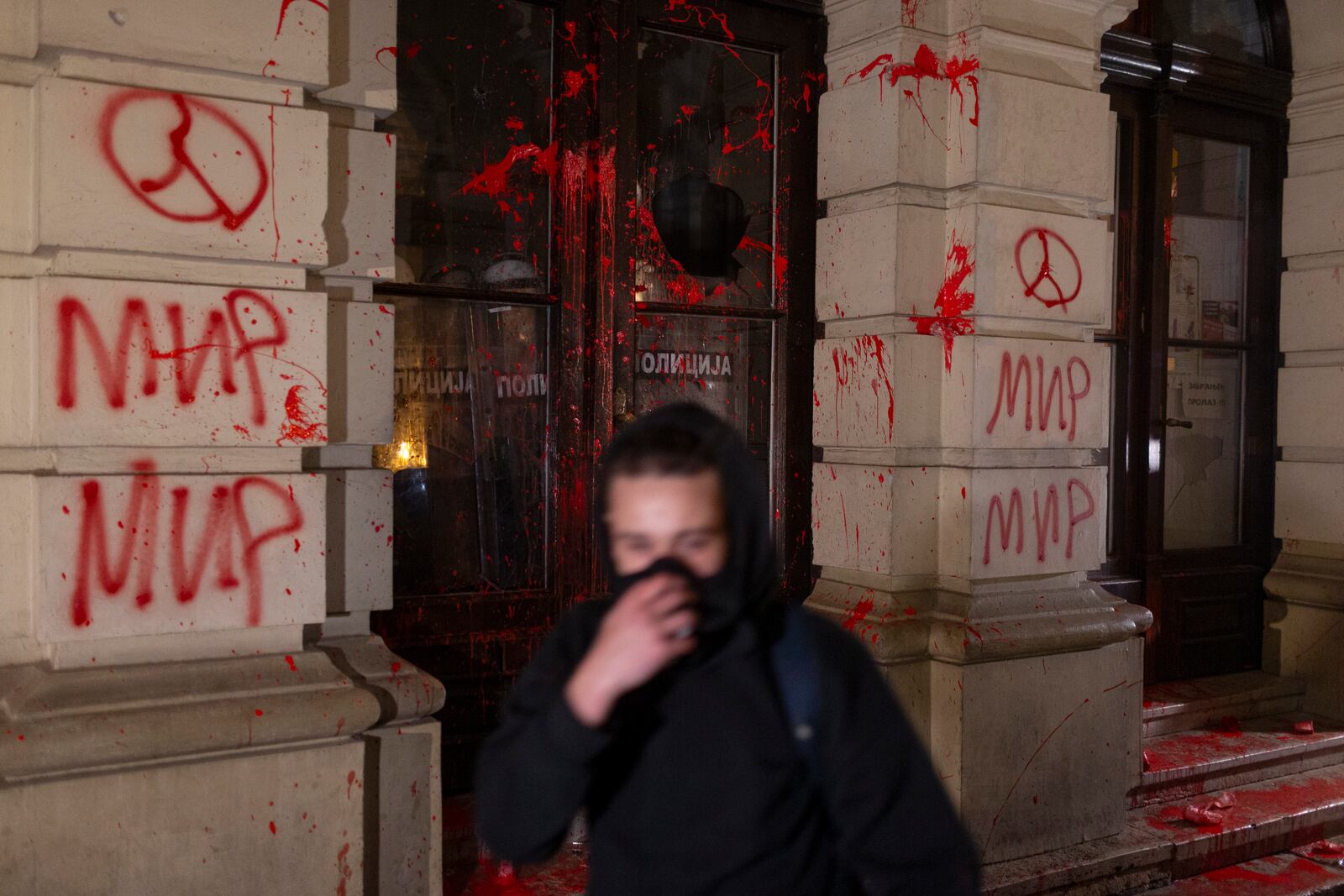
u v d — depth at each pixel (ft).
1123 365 17.47
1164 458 17.78
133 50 8.58
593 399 13.00
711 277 13.97
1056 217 13.46
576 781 4.36
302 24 9.24
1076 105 13.51
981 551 12.93
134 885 8.57
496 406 12.73
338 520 10.14
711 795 4.49
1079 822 13.56
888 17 13.01
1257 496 18.85
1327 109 18.42
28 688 8.38
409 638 12.15
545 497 13.02
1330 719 18.03
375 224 10.20
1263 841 14.64
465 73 12.46
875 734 4.48
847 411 13.57
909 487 13.05
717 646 4.62
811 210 14.44
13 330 8.60
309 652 9.53
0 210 8.56
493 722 12.66
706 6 13.52
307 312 9.38
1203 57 17.52
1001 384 13.05
